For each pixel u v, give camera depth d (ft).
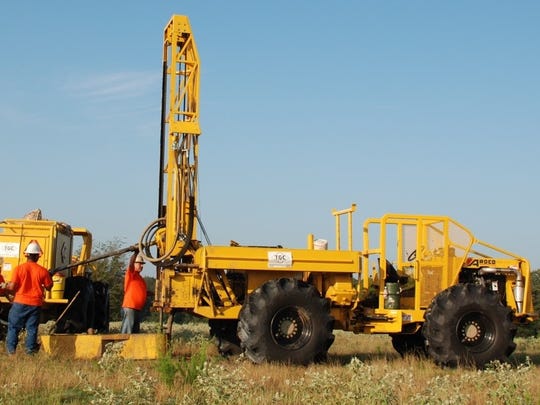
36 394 27.58
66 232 53.62
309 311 40.32
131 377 27.43
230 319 42.52
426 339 42.27
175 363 30.91
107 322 59.06
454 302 41.98
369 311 43.47
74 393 28.04
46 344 38.52
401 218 44.19
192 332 62.75
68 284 51.01
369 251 43.96
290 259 41.75
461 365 41.39
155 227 44.01
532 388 29.84
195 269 41.73
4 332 48.91
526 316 45.80
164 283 41.45
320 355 40.32
